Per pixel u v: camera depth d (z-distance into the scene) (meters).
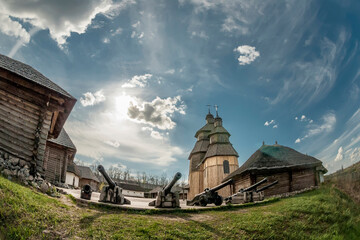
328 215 11.00
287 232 9.35
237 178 22.94
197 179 46.03
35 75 13.38
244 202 15.37
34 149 12.24
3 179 9.02
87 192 12.34
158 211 11.24
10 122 11.88
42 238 6.57
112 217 9.11
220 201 15.63
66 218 8.08
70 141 26.06
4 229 6.35
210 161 41.00
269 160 19.97
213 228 9.37
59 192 12.08
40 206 8.17
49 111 13.35
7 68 12.02
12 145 11.62
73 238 6.92
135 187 70.62
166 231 8.44
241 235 8.91
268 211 11.90
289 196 16.31
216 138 43.12
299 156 19.81
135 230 8.12
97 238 7.18
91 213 9.41
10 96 12.23
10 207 7.25
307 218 10.71
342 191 14.29
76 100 13.80
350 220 10.68
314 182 17.75
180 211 11.77
